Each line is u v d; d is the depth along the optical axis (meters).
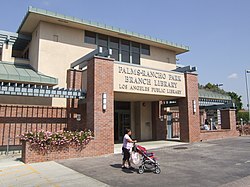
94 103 13.77
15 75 14.70
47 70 17.12
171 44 23.73
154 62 23.52
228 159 11.70
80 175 8.83
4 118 14.88
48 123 16.25
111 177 8.52
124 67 15.82
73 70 17.19
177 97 19.38
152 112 23.28
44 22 17.58
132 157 9.18
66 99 17.31
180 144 17.89
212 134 21.11
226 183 7.54
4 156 13.17
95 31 19.81
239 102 57.75
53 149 11.88
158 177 8.47
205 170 9.43
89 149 13.04
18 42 19.77
